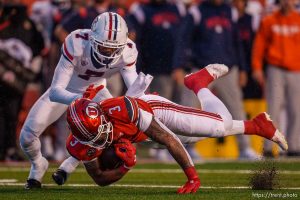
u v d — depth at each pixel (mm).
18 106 30031
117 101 17422
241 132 19156
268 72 30516
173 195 17562
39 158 19922
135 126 17391
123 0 31391
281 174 23672
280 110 31156
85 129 16906
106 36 18234
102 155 17672
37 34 30156
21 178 23250
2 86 29328
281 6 30312
